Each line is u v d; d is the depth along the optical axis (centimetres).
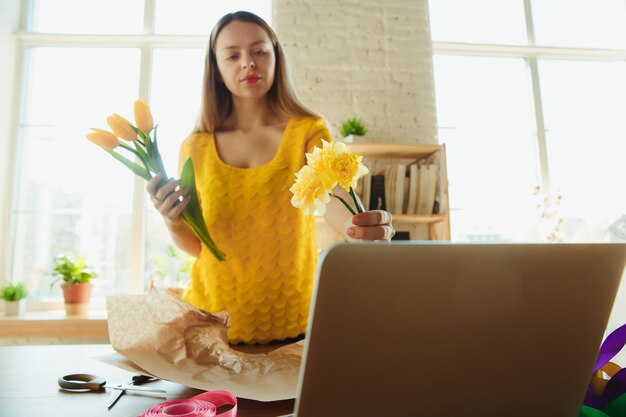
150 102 250
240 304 85
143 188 241
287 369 50
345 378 27
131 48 257
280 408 47
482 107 275
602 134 281
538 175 269
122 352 49
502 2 292
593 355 32
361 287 26
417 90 249
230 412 40
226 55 89
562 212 264
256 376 49
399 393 28
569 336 31
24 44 253
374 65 248
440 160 216
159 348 50
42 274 233
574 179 272
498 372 30
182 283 230
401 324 27
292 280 87
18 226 237
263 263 86
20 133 246
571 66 289
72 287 207
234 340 84
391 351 27
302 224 90
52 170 242
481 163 267
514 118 277
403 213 212
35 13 259
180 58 258
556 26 295
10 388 56
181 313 53
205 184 92
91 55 255
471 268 27
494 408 31
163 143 245
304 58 242
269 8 267
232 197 89
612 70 292
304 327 87
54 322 195
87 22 260
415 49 254
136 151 69
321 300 25
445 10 286
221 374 49
